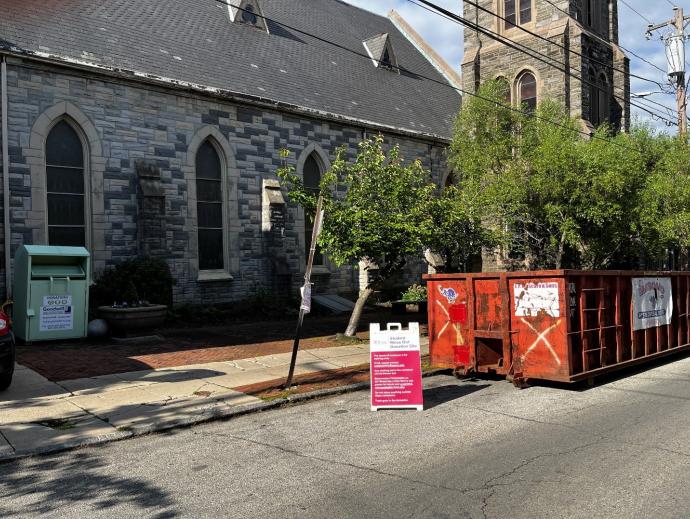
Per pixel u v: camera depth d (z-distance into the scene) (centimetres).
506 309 994
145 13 2092
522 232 2023
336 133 2323
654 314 1176
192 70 1956
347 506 489
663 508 468
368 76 2805
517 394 934
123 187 1744
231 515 479
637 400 870
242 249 2038
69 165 1672
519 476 549
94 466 620
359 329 1728
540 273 954
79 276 1393
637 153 1919
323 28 2894
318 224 995
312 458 627
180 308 1797
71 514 491
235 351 1323
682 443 642
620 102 3127
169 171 1847
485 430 721
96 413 816
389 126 2491
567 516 457
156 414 813
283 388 973
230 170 2000
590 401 871
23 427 749
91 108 1683
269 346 1400
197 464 618
